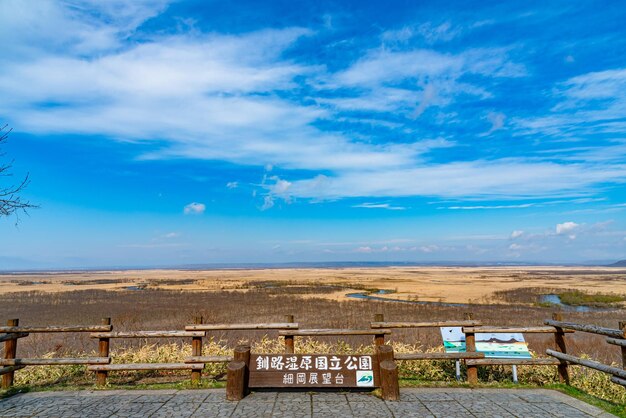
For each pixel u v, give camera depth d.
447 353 6.56
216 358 6.46
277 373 6.05
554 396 5.88
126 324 22.44
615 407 5.41
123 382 7.17
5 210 6.98
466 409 5.29
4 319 25.42
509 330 6.75
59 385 6.80
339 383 5.97
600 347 14.65
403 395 5.88
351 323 22.67
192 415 5.08
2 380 6.55
